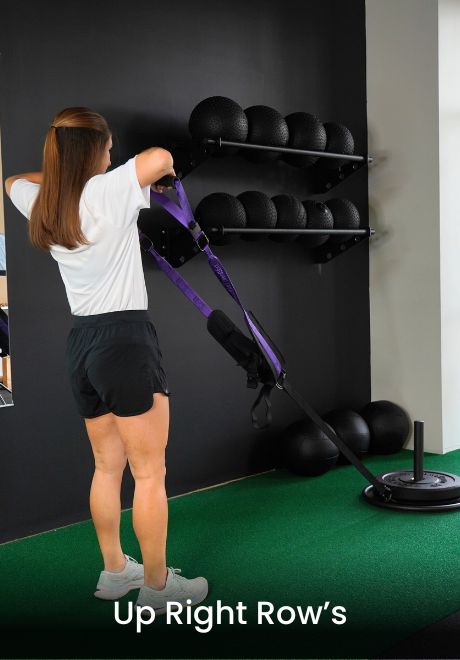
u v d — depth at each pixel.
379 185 4.21
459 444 4.17
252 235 3.31
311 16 3.93
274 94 3.78
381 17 4.11
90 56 3.04
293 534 2.88
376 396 4.30
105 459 2.27
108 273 2.03
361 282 4.27
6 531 2.87
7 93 2.78
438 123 3.91
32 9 2.84
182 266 3.41
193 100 3.42
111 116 3.12
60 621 2.21
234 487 3.55
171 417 3.40
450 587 2.38
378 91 4.17
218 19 3.51
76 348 2.11
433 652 1.99
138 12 3.19
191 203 3.44
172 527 2.99
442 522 3.00
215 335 2.53
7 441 2.86
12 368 2.85
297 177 3.91
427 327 4.06
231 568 2.55
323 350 4.08
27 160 2.86
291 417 3.94
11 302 2.83
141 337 2.07
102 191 1.96
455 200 4.04
